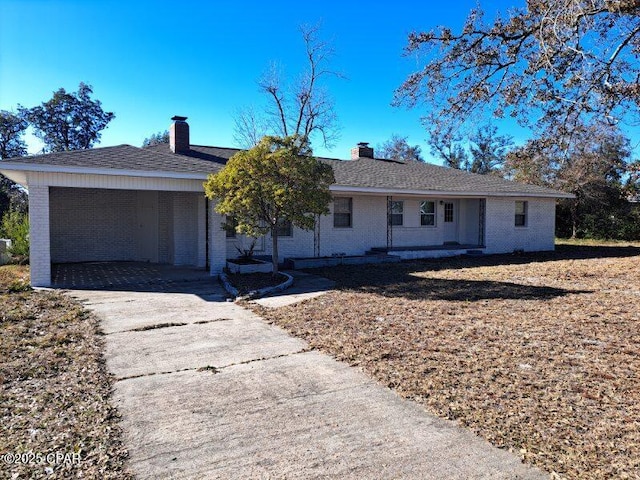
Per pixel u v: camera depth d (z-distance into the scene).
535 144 9.19
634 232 24.75
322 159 19.31
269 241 14.73
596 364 4.67
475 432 3.26
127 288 10.02
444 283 10.49
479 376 4.38
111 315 7.33
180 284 10.60
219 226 11.88
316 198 10.00
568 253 18.95
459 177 20.30
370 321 6.75
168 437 3.25
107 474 2.76
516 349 5.22
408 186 16.33
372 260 15.27
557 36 7.08
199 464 2.89
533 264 14.63
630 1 6.77
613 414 3.49
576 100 8.09
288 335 6.08
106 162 10.71
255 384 4.30
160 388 4.21
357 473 2.77
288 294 9.18
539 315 7.00
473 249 18.22
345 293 9.17
